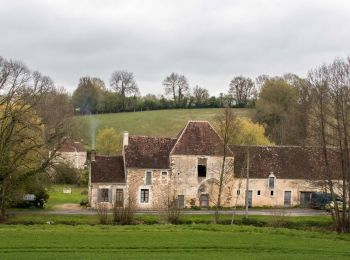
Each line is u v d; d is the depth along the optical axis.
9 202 55.91
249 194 67.25
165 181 65.75
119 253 32.25
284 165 68.69
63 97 100.25
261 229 45.22
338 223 49.44
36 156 57.44
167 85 155.38
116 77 157.88
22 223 49.78
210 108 150.12
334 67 68.75
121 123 132.00
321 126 54.91
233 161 66.44
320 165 65.88
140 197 65.31
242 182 66.56
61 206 64.62
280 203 67.56
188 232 41.50
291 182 67.69
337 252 34.38
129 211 49.88
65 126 69.06
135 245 34.75
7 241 34.88
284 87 118.12
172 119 134.25
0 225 46.47
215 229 44.53
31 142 56.38
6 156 54.12
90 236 37.78
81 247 33.62
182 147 66.19
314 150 70.25
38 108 64.56
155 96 163.12
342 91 52.81
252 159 68.81
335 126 54.91
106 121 134.38
